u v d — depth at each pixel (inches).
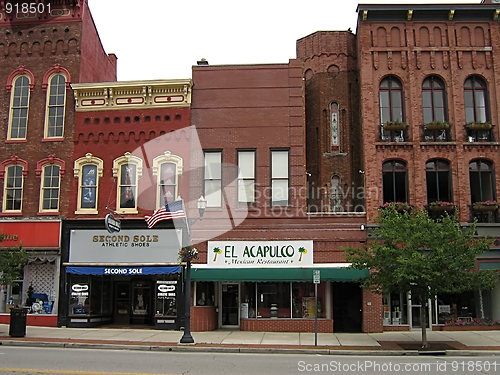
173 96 933.2
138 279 966.4
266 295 876.6
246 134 913.5
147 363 531.2
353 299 864.9
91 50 1024.2
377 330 833.5
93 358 562.9
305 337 772.0
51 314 888.9
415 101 905.5
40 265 909.8
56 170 939.3
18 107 967.0
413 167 885.8
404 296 870.4
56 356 573.0
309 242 863.1
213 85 934.4
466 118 911.0
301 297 869.8
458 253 667.4
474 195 886.4
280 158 905.5
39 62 973.2
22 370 479.2
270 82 930.1
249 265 861.8
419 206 870.4
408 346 674.8
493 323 858.8
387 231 710.5
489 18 931.3
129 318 954.1
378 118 905.5
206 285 888.9
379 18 933.2
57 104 959.6
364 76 916.0
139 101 936.9
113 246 890.1
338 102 986.7
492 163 890.7
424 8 916.0
